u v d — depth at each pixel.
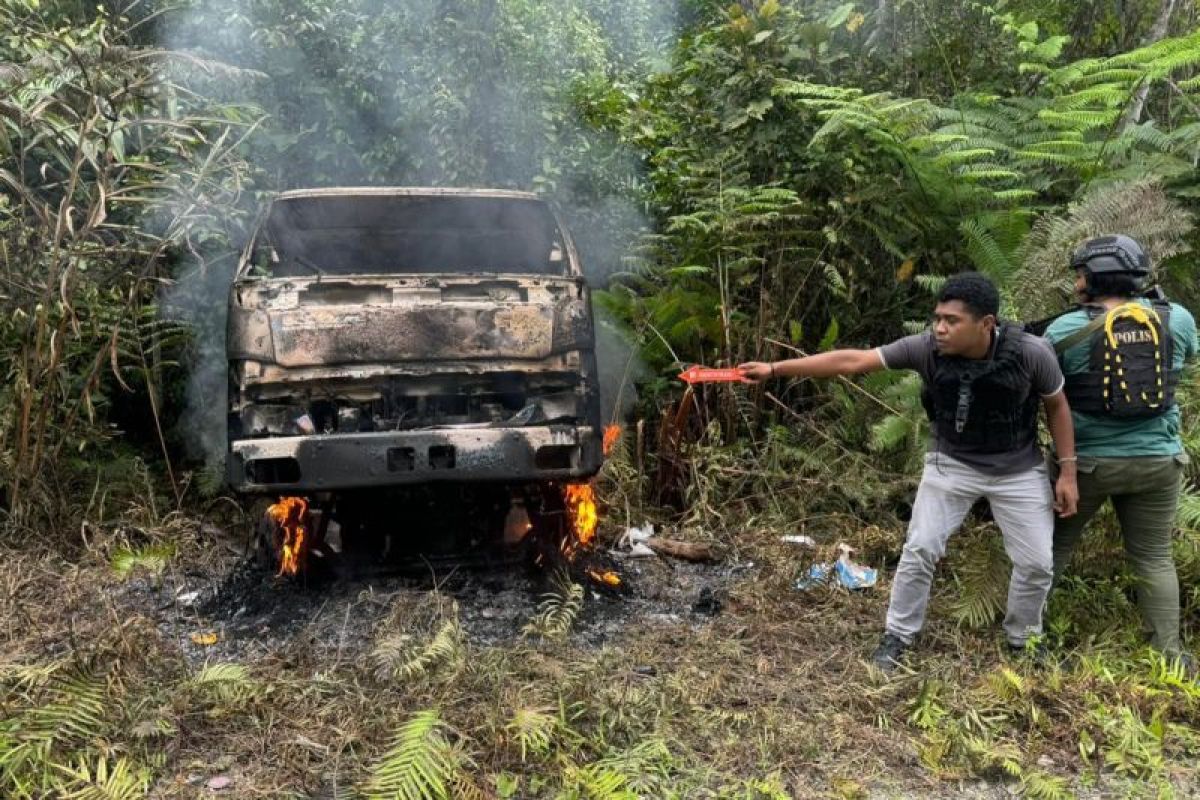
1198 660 3.86
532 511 4.72
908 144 5.68
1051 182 6.04
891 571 4.75
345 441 3.94
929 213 5.98
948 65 6.73
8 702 3.21
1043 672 3.64
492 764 2.97
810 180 5.98
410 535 4.66
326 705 3.28
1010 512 3.63
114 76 4.88
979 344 3.43
